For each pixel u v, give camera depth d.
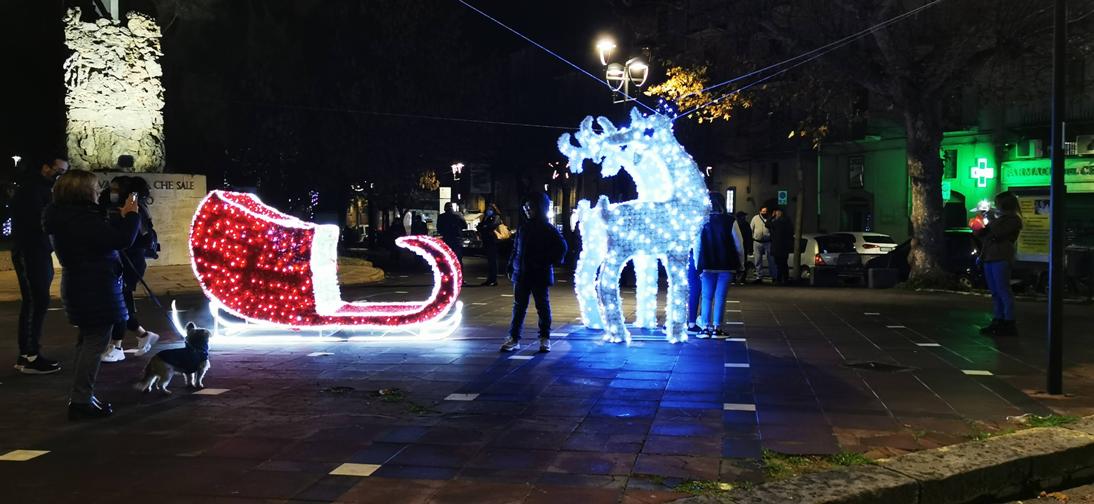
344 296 16.36
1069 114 25.77
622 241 9.52
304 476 4.71
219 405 6.47
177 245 20.70
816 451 5.14
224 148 35.47
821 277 20.83
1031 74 21.45
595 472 4.75
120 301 6.26
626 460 4.97
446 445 5.32
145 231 8.63
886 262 20.56
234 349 9.27
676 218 9.53
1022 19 16.56
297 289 9.80
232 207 9.88
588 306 10.84
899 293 16.92
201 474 4.75
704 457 5.03
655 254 9.62
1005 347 9.28
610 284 9.59
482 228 18.67
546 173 49.34
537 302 9.05
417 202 50.88
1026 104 25.62
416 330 10.66
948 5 17.62
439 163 37.44
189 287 16.89
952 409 6.25
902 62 17.64
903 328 10.98
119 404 6.50
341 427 5.78
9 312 12.83
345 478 4.67
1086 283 15.96
